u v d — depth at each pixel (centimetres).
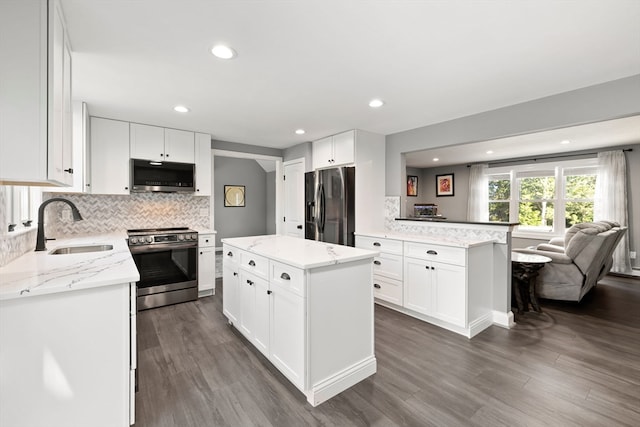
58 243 252
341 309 195
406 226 392
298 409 174
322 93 268
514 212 654
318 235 418
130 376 146
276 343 208
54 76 130
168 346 251
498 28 170
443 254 284
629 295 403
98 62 207
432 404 178
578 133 426
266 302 219
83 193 319
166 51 193
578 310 344
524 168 633
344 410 173
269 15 157
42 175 127
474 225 319
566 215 585
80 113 286
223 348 248
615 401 181
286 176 529
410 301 315
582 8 151
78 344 132
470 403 179
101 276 139
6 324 120
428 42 184
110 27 166
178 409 174
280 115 333
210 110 315
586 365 222
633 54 198
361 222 397
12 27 122
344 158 407
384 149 427
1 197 159
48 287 123
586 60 207
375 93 268
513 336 273
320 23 164
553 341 263
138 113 323
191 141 399
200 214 436
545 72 226
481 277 287
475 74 230
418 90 262
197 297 374
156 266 345
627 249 507
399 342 260
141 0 144
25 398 124
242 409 174
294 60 207
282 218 540
